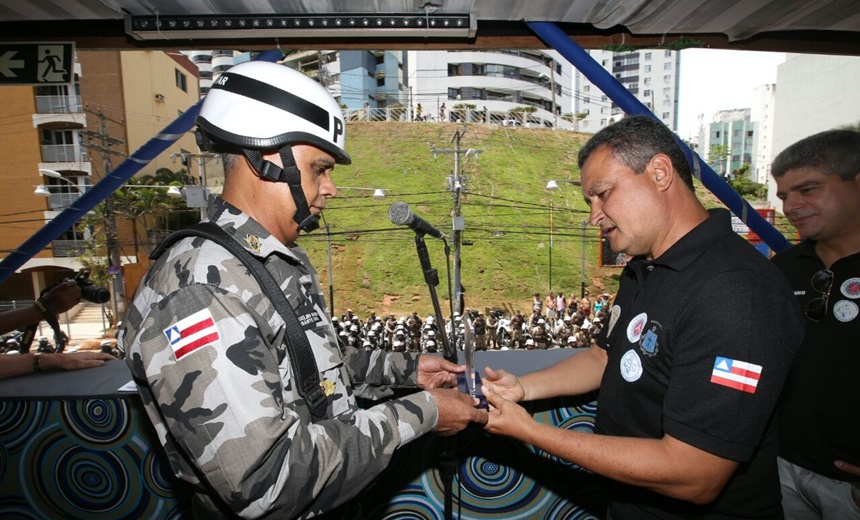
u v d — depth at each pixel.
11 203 19.58
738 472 1.03
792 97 28.48
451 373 1.38
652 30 2.05
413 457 1.57
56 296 1.79
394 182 34.19
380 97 46.88
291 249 1.19
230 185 1.04
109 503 1.55
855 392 1.35
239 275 0.91
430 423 1.02
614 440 0.99
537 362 1.70
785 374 0.92
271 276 0.97
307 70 47.28
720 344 0.90
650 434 1.05
